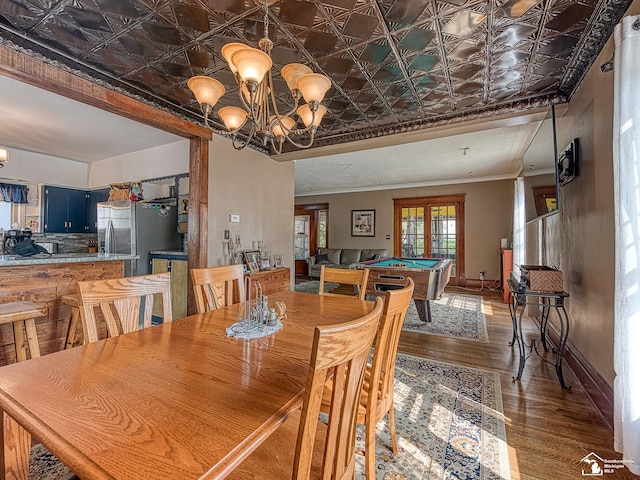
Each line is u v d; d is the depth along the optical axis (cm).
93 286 138
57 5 172
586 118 232
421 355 296
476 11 177
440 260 518
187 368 104
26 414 77
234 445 66
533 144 345
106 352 118
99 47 214
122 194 426
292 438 112
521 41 205
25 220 489
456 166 575
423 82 262
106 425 73
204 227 343
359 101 298
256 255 402
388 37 203
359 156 508
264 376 99
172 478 57
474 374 254
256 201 434
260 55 143
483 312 465
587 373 221
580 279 245
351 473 98
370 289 405
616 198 151
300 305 197
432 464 153
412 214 757
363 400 140
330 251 806
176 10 178
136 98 274
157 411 78
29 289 233
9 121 329
